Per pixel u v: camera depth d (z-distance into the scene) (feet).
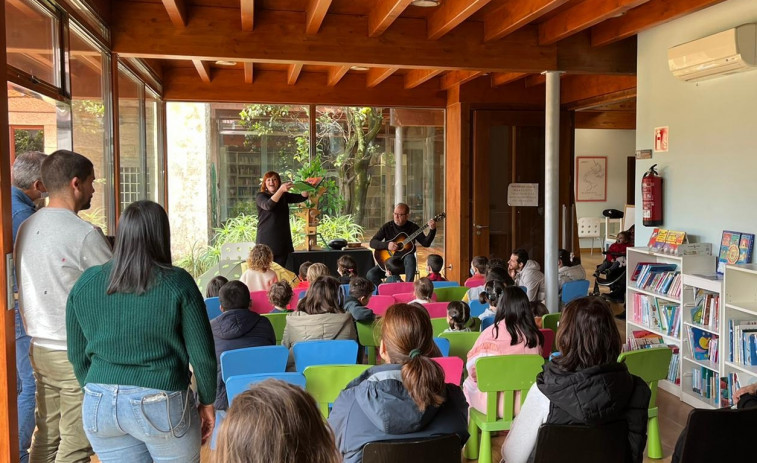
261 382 3.72
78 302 7.09
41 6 12.10
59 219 8.67
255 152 30.04
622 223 46.75
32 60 11.75
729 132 16.47
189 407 7.31
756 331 14.24
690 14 17.78
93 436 7.11
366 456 6.77
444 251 31.53
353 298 14.97
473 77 26.08
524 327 11.52
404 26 20.38
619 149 49.24
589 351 7.91
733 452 7.43
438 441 6.82
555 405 8.08
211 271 26.32
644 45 19.88
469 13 17.16
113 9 18.30
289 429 3.41
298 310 13.05
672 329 16.89
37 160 10.28
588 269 40.14
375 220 31.04
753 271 13.89
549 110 21.72
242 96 28.94
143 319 6.96
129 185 21.30
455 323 13.42
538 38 21.17
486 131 29.45
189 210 29.76
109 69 18.30
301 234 30.01
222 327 11.60
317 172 27.12
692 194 17.88
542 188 30.12
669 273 17.13
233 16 19.19
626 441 8.03
